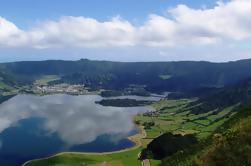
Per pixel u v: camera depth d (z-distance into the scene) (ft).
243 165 134.51
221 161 142.61
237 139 148.56
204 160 149.07
